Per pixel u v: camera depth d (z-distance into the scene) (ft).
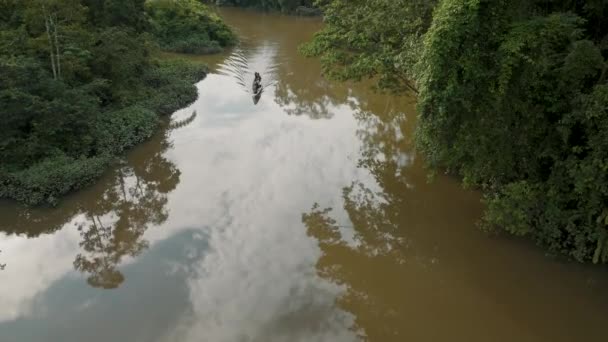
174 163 60.80
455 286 40.68
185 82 88.48
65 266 42.19
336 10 60.18
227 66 106.83
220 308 37.17
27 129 54.80
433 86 38.29
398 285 40.73
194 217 49.47
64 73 63.52
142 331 34.88
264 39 136.67
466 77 36.81
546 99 37.76
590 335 35.35
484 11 36.40
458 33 35.55
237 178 57.41
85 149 57.77
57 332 34.73
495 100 38.09
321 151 65.67
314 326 35.81
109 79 72.59
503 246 44.91
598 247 38.29
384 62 52.47
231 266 42.04
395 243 46.39
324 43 60.29
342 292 39.55
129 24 87.15
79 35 69.46
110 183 55.47
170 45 118.42
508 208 41.68
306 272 41.70
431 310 37.96
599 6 38.40
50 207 49.26
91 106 60.75
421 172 59.98
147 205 51.65
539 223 42.60
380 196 54.60
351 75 57.47
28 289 39.04
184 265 42.14
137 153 63.00
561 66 36.78
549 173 42.34
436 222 49.49
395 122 78.02
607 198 37.17
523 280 40.98
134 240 45.88
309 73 104.88
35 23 64.69
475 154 41.09
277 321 36.09
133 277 40.52
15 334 34.47
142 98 76.54
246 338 34.32
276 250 44.57
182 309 36.94
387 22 54.13
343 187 56.29
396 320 36.78
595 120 35.35
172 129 70.95
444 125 40.40
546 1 40.09
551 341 34.76
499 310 37.88
